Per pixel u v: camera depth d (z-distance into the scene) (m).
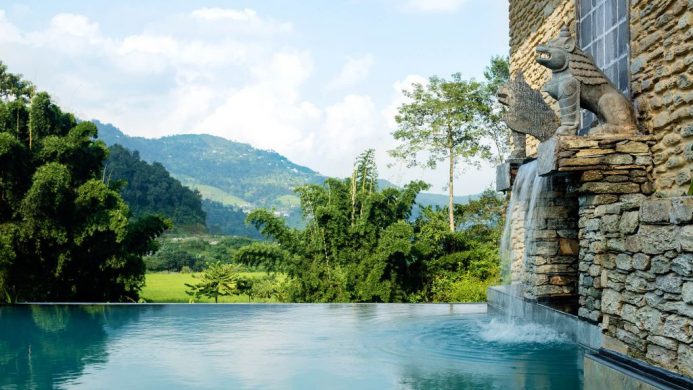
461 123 24.31
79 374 6.57
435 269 18.72
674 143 7.10
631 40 7.96
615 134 7.51
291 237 18.86
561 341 8.21
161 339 8.98
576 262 10.00
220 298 19.83
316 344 8.41
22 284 14.99
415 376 6.38
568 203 10.08
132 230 16.33
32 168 14.57
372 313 12.00
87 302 15.13
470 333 9.25
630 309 4.91
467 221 24.61
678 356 4.23
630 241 4.92
